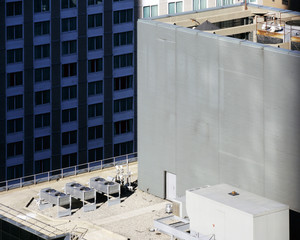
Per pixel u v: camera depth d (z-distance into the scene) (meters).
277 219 85.81
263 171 94.69
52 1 193.75
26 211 103.94
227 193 89.44
